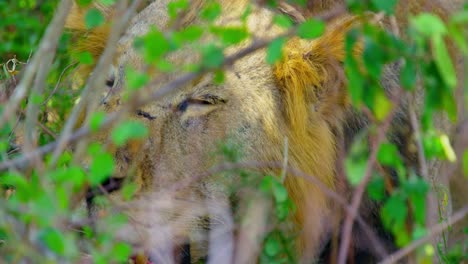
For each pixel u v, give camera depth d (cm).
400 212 711
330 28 942
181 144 897
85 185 758
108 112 882
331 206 966
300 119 945
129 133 621
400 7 871
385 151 717
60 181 648
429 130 784
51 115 1092
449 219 998
